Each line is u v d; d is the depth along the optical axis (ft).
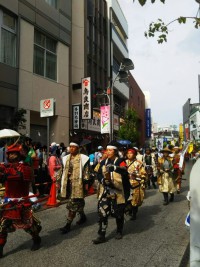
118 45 122.01
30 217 17.12
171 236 21.08
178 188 41.39
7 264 15.98
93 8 88.84
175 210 30.14
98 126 85.61
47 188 34.65
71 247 18.66
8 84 51.16
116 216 19.80
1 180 16.88
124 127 111.34
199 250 10.07
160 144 144.77
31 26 56.95
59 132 64.54
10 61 52.54
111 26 111.34
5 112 50.96
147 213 28.78
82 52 78.48
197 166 10.32
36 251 17.93
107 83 104.99
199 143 20.85
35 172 33.81
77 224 24.17
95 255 17.33
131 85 159.94
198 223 10.14
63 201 33.17
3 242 16.96
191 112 197.57
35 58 59.11
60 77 65.77
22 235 21.15
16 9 53.01
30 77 56.34
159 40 18.34
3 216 16.83
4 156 30.01
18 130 48.57
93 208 31.01
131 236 21.09
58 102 64.64
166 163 33.35
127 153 26.73
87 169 22.22
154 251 18.01
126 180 20.26
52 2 64.90
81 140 26.43
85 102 69.00
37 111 58.03
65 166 22.50
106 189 19.92
